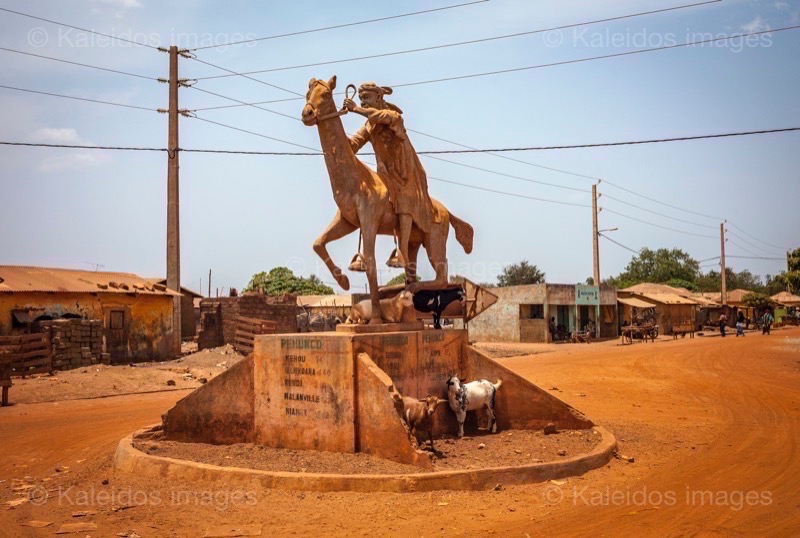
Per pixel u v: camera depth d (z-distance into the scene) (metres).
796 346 39.91
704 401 18.50
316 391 10.54
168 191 32.41
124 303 30.72
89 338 27.61
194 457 10.30
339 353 10.30
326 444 10.38
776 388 21.30
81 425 15.25
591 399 19.16
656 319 62.47
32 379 23.19
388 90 11.65
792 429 13.76
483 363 12.48
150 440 11.55
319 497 8.30
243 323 32.91
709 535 7.10
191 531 7.24
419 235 12.43
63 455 11.79
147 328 31.73
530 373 26.69
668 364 29.81
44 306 27.67
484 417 12.30
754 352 35.94
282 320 39.09
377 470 9.11
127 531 7.27
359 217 11.22
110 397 21.27
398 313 11.73
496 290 52.44
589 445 10.93
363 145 12.08
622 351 38.53
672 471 9.89
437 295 12.71
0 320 26.12
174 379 25.12
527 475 8.98
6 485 9.54
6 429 14.70
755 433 13.26
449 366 12.27
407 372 11.25
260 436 11.20
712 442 12.27
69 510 8.10
